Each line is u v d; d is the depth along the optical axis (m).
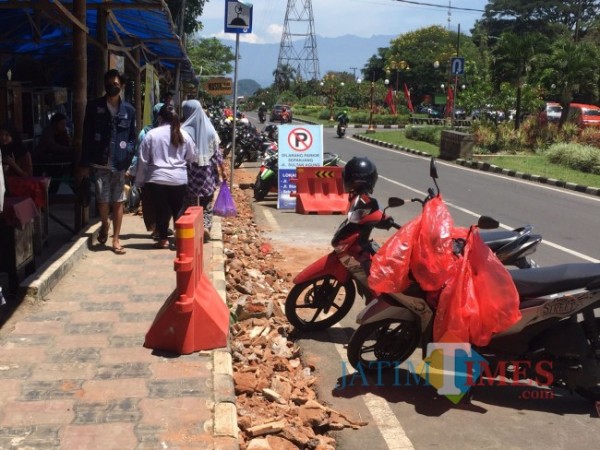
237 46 12.77
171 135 7.45
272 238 10.36
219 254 7.59
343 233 5.57
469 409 4.63
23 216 5.67
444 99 63.53
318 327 6.05
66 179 9.65
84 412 3.90
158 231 7.73
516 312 4.47
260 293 6.89
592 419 4.52
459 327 4.52
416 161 25.28
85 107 8.00
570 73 27.55
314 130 13.63
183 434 3.70
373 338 5.34
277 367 5.17
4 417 3.82
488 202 14.62
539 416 4.54
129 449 3.54
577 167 21.92
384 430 4.30
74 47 7.84
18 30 11.48
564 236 10.67
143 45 14.12
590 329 4.62
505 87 29.34
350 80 94.69
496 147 27.64
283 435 4.02
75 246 7.16
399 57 89.00
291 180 13.38
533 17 91.25
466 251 4.57
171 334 4.79
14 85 11.38
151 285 6.32
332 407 4.62
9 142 7.40
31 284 5.73
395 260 4.60
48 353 4.71
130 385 4.27
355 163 5.50
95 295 5.99
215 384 4.30
